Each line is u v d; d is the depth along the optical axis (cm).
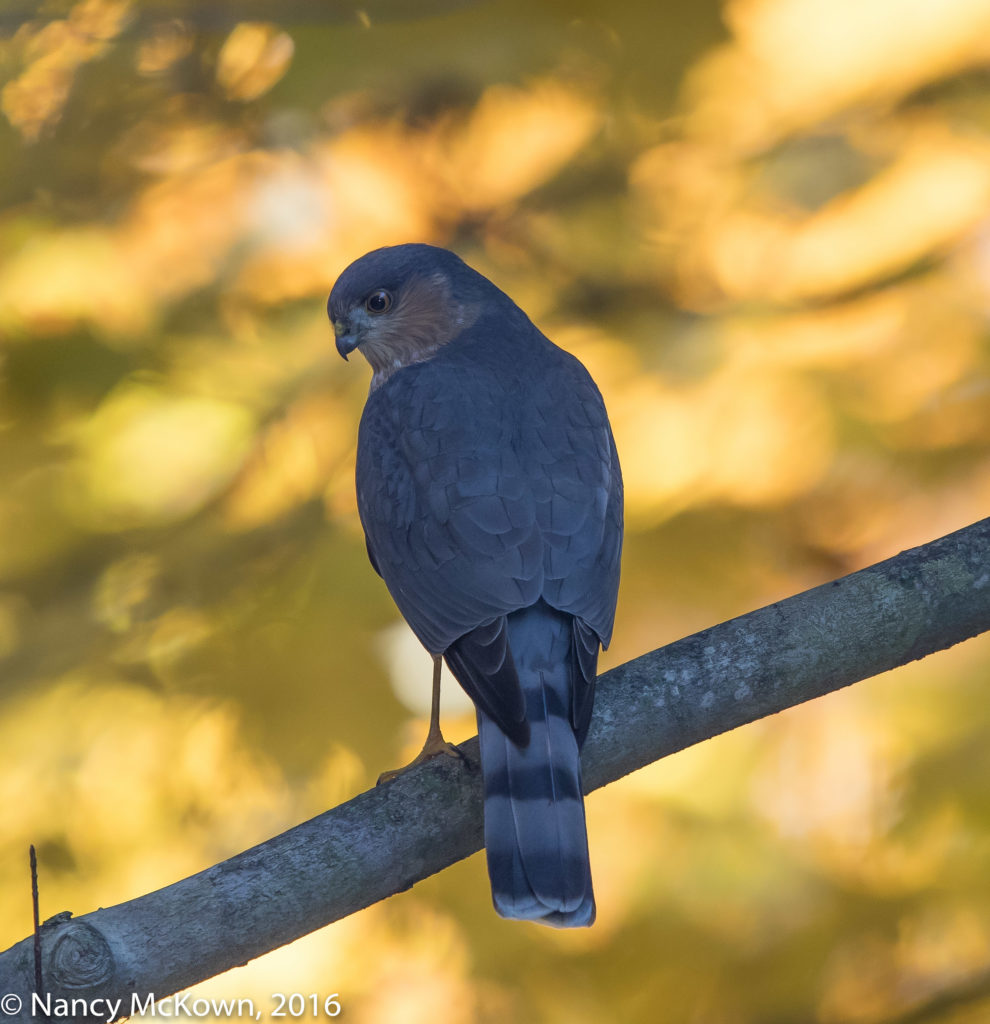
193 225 1159
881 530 1082
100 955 499
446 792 550
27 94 1091
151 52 1077
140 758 1107
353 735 1068
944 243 1072
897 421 1046
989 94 1088
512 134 1155
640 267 1123
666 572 1062
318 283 1150
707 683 574
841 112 1109
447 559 620
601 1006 1078
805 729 1080
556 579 602
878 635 585
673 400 1066
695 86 1111
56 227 1131
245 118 1116
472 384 692
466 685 575
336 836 538
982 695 1043
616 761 569
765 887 1059
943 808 1023
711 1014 1064
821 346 1066
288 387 1116
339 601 1062
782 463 1051
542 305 1126
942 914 1038
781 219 1113
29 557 1108
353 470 1079
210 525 1095
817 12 1099
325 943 1110
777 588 1079
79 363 1120
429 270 799
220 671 1074
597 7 1078
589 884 512
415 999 1110
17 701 1072
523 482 638
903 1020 982
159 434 1129
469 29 1077
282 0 980
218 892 521
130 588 1090
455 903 1084
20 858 1109
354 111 1138
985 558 596
